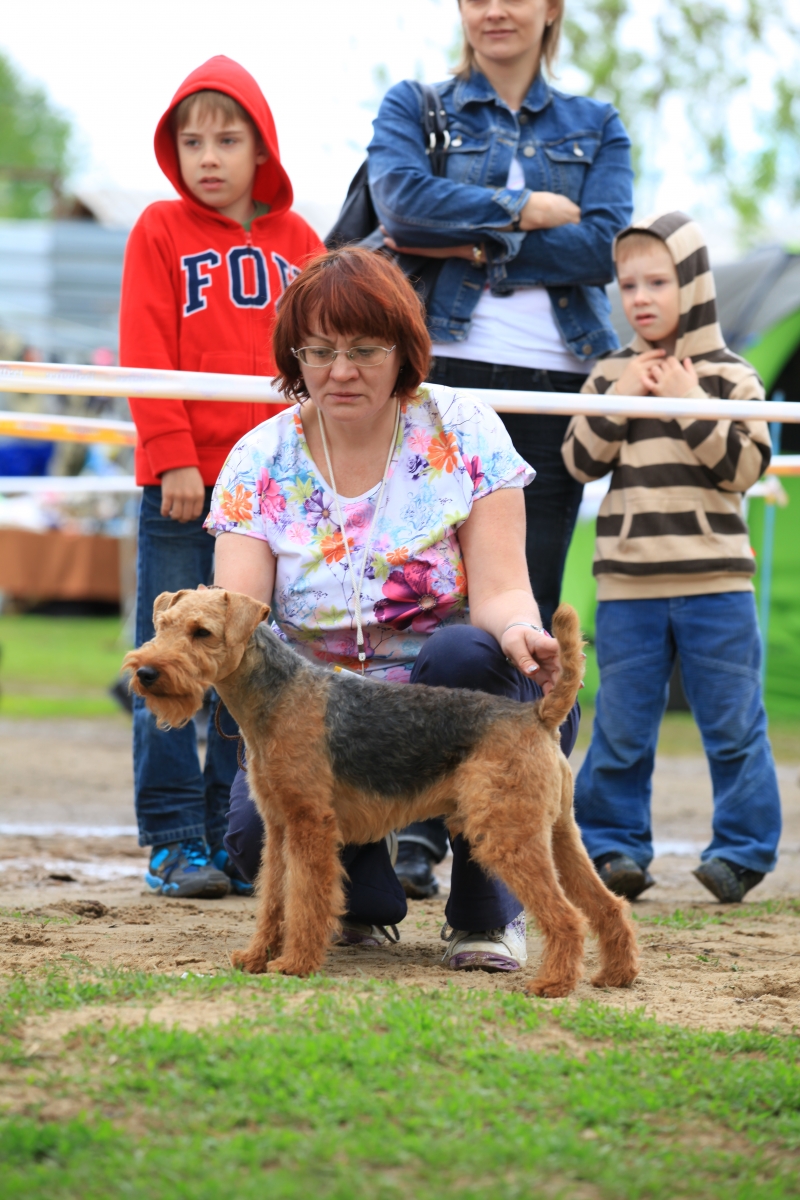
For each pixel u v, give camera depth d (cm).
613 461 893
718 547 872
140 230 847
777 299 1902
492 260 871
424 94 906
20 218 9700
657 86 3706
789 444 2431
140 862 995
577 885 579
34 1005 487
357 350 578
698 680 881
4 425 1145
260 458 639
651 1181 367
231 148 841
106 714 2072
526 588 615
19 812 1255
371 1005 490
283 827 579
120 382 742
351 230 950
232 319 852
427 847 846
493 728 539
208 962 587
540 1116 404
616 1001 548
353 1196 345
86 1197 344
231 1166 362
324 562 623
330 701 557
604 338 903
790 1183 373
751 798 875
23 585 3180
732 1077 440
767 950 691
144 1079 411
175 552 845
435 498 623
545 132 906
